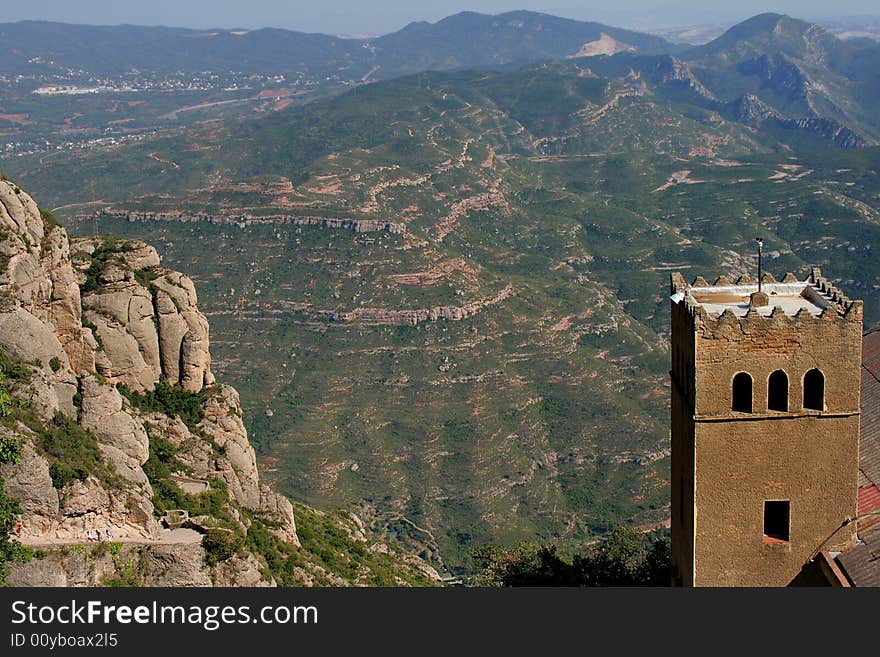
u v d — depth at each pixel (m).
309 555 107.81
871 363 89.94
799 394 67.44
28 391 87.00
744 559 69.00
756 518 68.62
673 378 74.44
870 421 79.62
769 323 66.62
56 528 80.62
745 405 68.38
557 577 103.81
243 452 108.00
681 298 72.56
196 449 104.38
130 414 97.56
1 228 93.00
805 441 67.81
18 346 90.19
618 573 104.06
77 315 100.62
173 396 107.38
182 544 82.69
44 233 99.12
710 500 68.50
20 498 79.31
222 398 108.75
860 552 66.81
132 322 105.50
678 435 73.00
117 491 84.88
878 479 72.62
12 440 79.31
